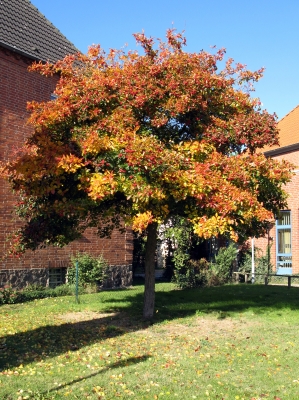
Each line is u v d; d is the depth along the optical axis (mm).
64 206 8695
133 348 7930
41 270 14352
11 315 10789
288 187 20891
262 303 12391
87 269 15172
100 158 8352
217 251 20609
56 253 14828
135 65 9125
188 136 9891
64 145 8914
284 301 12766
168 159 8070
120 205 9844
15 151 10250
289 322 9922
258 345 8133
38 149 8930
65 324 9727
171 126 9672
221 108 9633
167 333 9008
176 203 9320
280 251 21391
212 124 9469
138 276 22516
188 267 17828
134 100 8828
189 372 6668
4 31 14164
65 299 13273
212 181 8500
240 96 9719
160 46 9570
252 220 9789
